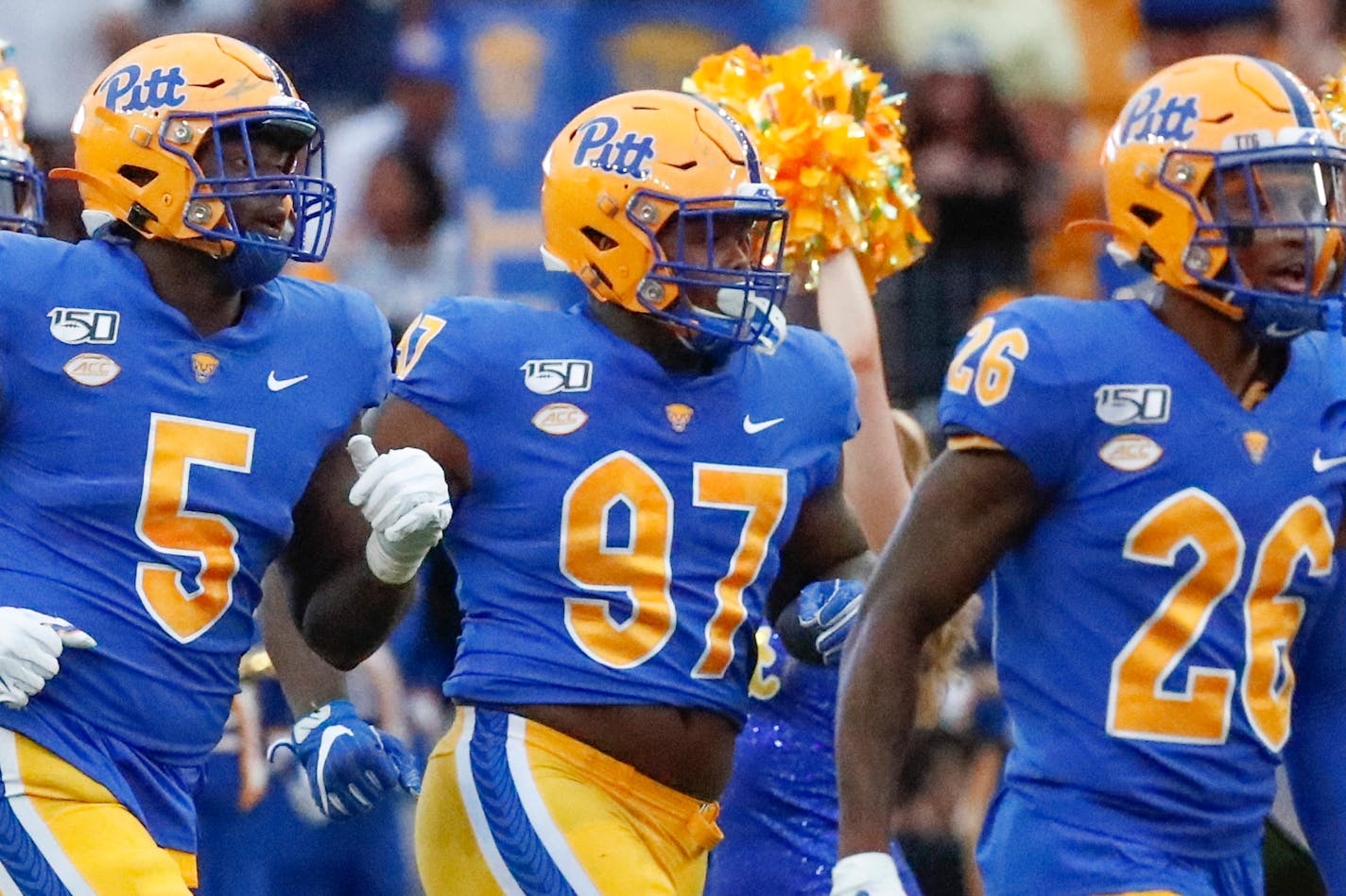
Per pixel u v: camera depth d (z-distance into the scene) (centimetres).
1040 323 1567
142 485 1669
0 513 1669
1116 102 4012
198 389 1694
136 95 1689
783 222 1762
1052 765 1576
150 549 1672
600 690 1712
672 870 1756
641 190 1725
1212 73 1602
